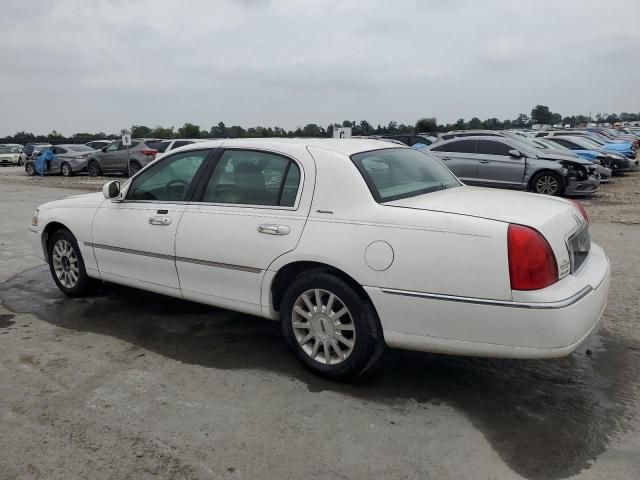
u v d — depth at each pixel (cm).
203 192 438
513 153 1344
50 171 2586
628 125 7988
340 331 369
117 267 502
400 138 2345
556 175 1312
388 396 360
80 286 551
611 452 297
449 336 329
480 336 321
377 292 343
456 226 325
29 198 1574
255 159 416
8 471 283
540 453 296
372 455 296
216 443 307
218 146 443
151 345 445
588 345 439
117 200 496
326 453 297
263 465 287
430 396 360
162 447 303
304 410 342
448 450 300
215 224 418
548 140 1884
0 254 787
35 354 428
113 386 374
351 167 372
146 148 2245
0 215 1204
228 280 415
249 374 392
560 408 344
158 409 343
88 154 2541
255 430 319
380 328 355
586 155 1888
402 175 403
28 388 372
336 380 378
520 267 308
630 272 641
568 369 398
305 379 384
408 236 335
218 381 381
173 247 443
